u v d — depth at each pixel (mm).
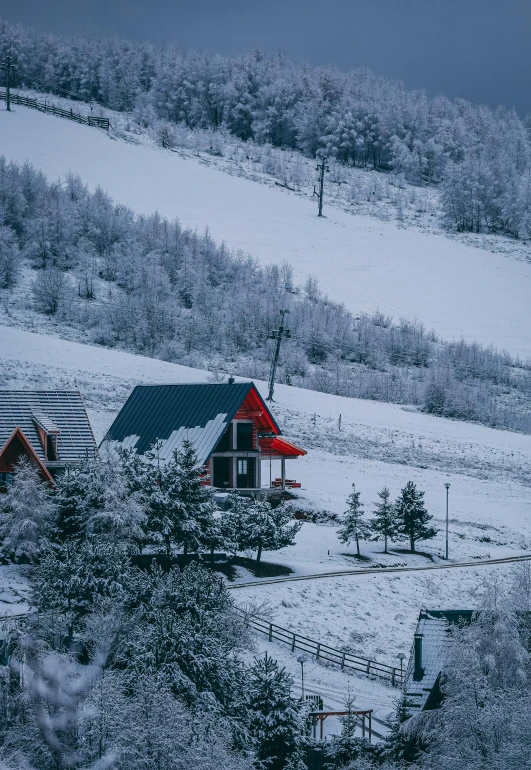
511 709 28031
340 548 64312
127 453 53719
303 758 32656
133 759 24578
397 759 31859
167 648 31156
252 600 49969
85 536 48000
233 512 57031
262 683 32531
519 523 77312
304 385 119562
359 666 45969
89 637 32000
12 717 25094
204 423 66250
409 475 86125
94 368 101875
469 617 35500
